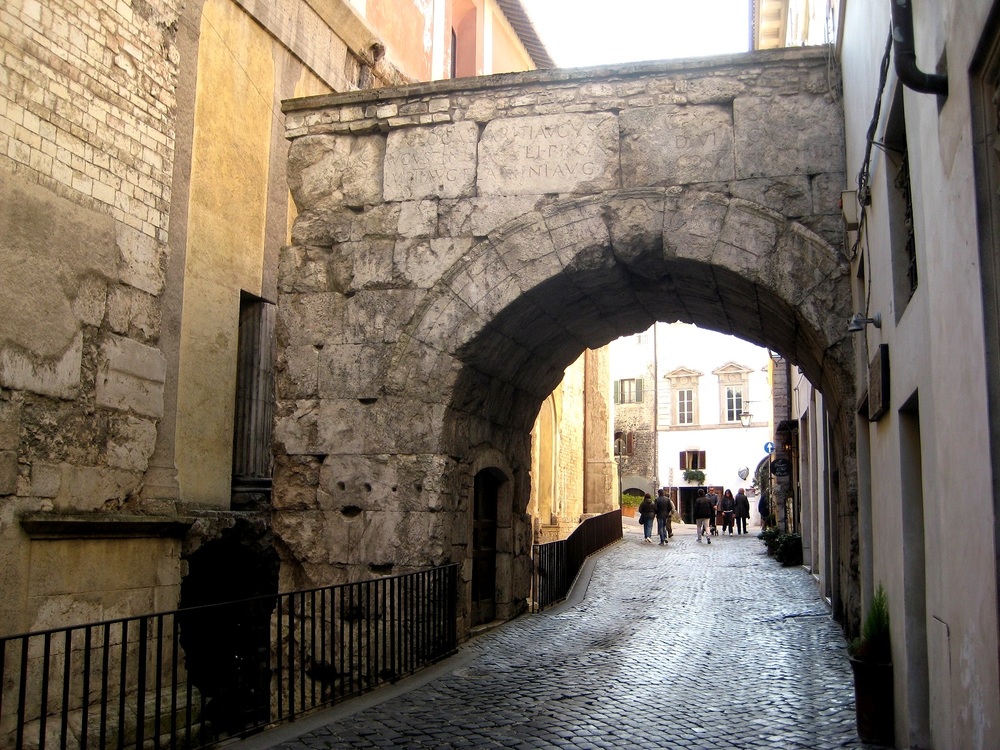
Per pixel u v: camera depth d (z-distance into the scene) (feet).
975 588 12.65
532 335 37.14
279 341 35.55
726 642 36.14
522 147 33.94
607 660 32.14
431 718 24.02
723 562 70.18
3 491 28.50
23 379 29.53
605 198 32.73
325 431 34.47
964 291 12.67
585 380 108.17
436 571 31.91
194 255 40.34
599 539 75.72
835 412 33.27
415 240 34.53
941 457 15.06
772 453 94.89
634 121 33.04
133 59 35.55
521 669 30.48
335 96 35.99
